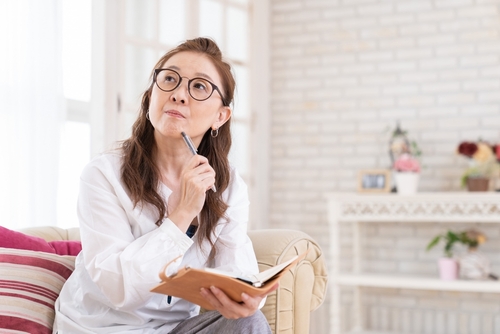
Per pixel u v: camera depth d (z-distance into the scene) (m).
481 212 4.09
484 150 4.23
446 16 4.65
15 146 3.35
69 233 2.58
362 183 4.55
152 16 4.10
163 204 1.87
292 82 5.07
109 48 3.83
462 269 4.21
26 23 3.41
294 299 2.21
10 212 3.32
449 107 4.63
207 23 4.52
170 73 1.91
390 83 4.79
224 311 1.64
